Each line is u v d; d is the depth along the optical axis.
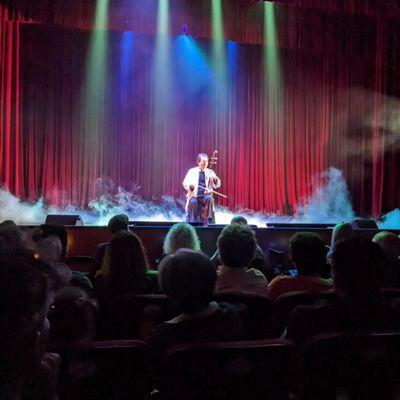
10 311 1.04
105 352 1.71
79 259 4.64
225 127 11.52
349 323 2.07
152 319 2.52
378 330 2.05
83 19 9.37
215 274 1.95
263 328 2.52
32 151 10.56
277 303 2.52
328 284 2.85
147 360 1.79
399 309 2.46
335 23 10.57
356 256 2.07
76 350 1.70
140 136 11.21
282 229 6.13
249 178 11.63
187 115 11.41
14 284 1.05
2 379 1.04
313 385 1.94
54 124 10.70
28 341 1.06
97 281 2.86
